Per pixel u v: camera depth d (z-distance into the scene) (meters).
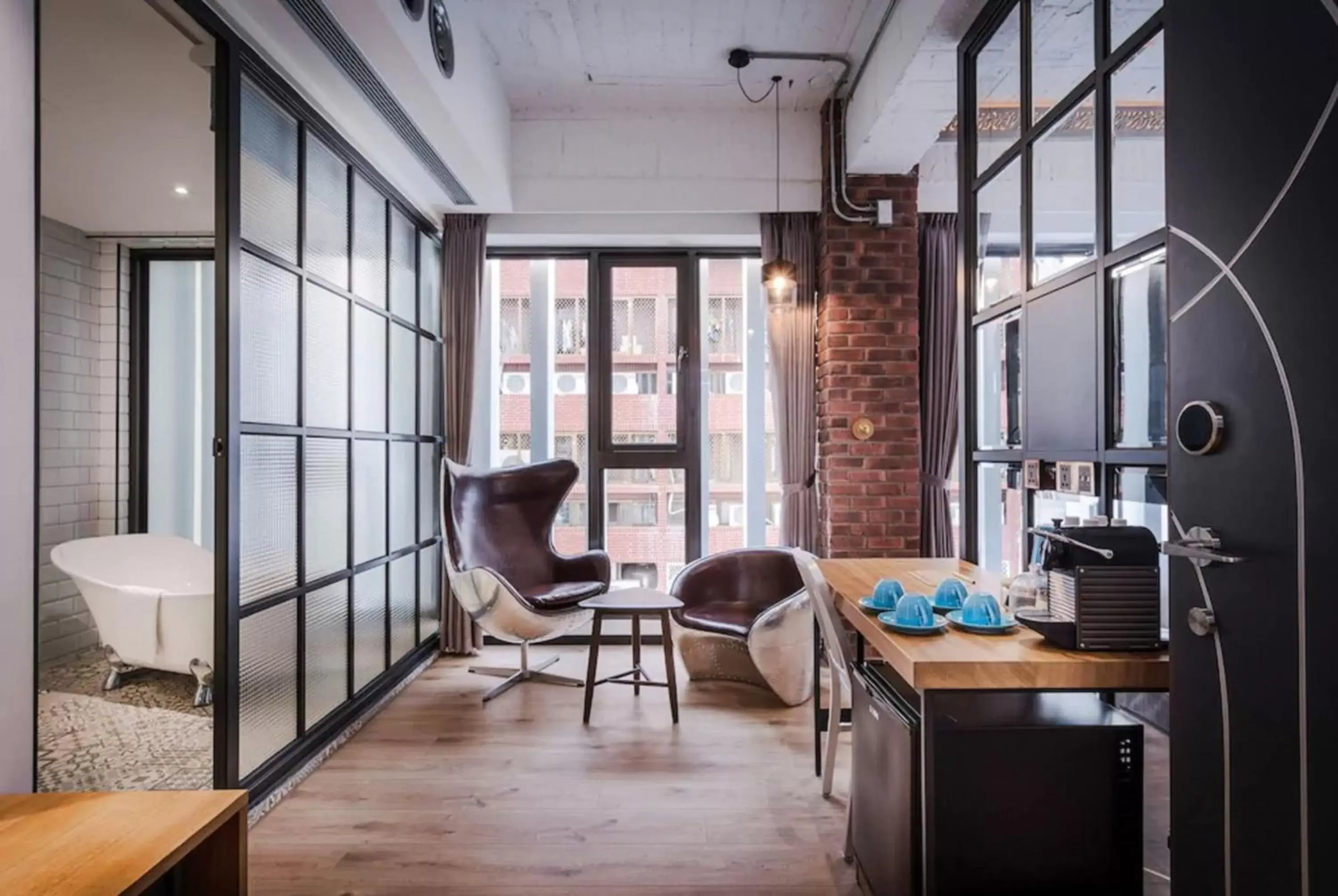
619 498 4.33
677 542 4.31
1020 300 2.30
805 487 3.91
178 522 4.16
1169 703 1.25
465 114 2.96
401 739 2.86
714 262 4.37
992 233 2.53
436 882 1.90
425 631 3.93
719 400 4.39
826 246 3.73
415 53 2.41
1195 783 1.18
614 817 2.23
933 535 3.84
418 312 3.84
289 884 1.89
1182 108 1.21
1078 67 2.01
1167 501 1.41
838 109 3.66
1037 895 1.36
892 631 1.61
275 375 2.45
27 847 1.12
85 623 3.91
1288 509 0.99
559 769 2.58
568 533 4.37
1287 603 0.99
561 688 3.49
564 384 4.39
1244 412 1.07
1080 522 1.67
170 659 3.11
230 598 2.14
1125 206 1.83
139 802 1.26
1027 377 2.26
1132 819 1.38
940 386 3.86
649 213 3.98
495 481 3.99
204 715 2.98
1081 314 1.96
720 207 3.86
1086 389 1.93
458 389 4.05
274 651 2.42
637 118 3.85
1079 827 1.37
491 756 2.69
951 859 1.36
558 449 4.40
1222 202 1.12
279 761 2.40
